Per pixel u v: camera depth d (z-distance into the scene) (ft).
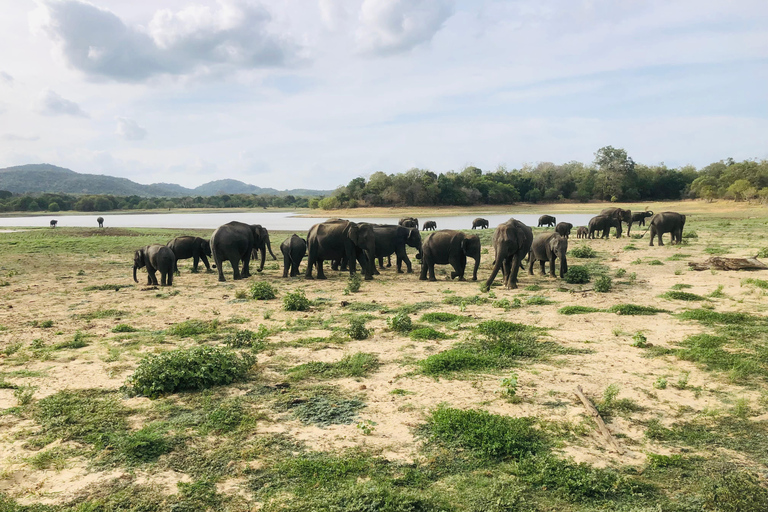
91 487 14.88
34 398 21.88
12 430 18.85
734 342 28.32
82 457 16.74
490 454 16.66
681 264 61.62
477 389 22.68
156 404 21.31
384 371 25.48
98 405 20.97
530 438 17.79
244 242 60.80
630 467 15.81
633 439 17.78
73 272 68.85
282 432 18.62
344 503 13.82
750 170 277.64
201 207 517.55
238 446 17.48
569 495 14.23
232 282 58.23
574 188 379.76
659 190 365.61
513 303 41.45
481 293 48.08
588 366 25.49
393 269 70.90
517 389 22.53
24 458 16.60
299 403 21.43
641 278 53.36
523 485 14.87
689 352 26.30
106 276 64.85
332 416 20.07
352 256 59.47
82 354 28.78
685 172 384.06
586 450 16.98
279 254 92.38
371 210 312.09
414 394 22.25
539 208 318.45
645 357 26.66
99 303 45.37
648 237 103.09
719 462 15.97
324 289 52.60
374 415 20.11
